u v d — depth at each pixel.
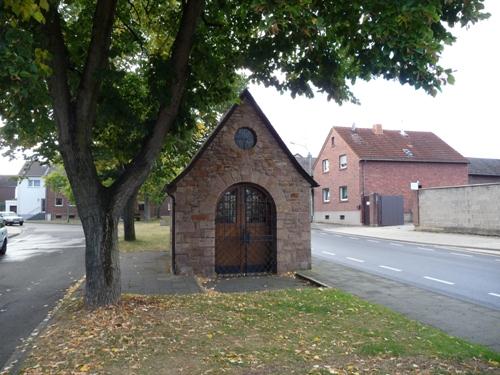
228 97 10.20
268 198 13.05
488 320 7.76
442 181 39.84
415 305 8.88
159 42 11.73
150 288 10.23
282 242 12.93
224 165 12.58
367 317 7.43
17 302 9.39
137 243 21.70
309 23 7.34
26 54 5.50
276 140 12.97
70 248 21.58
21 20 6.66
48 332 6.54
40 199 68.38
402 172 38.75
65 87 7.50
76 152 7.52
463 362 5.34
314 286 10.86
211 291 9.94
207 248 12.37
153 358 5.36
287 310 7.83
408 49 6.52
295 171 13.12
